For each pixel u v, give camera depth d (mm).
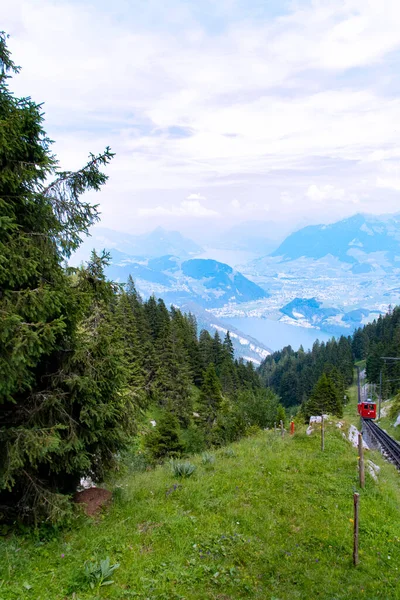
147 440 27031
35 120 7609
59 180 8297
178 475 11812
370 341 126438
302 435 18172
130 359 44000
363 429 45375
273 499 10344
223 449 16172
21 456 6977
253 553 7707
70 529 8016
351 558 7930
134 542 7684
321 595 6688
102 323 9172
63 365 8406
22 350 6469
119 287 9398
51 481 8727
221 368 74625
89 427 8633
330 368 95125
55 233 8047
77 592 6039
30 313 7012
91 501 9219
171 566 6980
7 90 7348
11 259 6879
